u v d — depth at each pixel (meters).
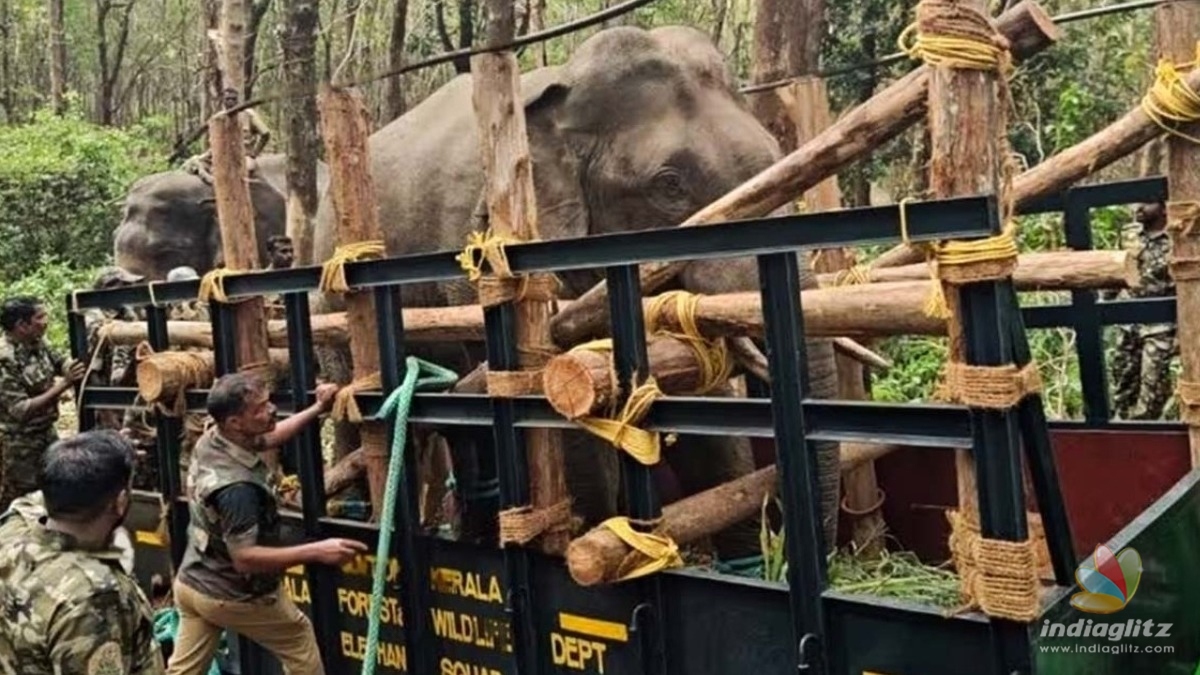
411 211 6.19
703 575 3.14
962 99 2.56
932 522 4.96
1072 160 4.00
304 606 4.47
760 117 7.00
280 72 11.81
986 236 2.48
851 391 5.15
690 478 4.98
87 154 19.89
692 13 16.56
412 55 16.84
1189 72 3.84
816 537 2.86
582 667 3.48
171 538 5.02
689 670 3.21
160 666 2.99
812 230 2.77
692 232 3.00
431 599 3.93
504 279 3.49
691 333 3.56
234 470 3.96
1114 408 6.81
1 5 31.77
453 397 3.75
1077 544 4.64
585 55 5.39
